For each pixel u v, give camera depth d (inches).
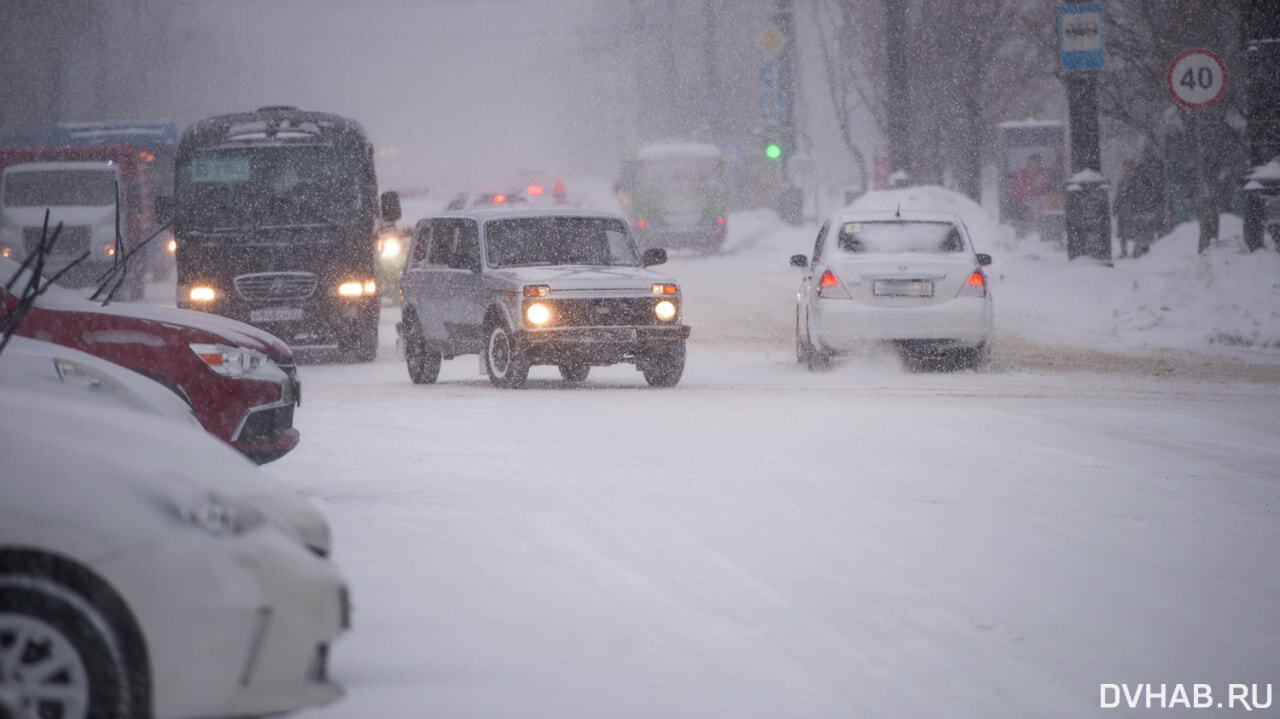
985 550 1021.8
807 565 970.7
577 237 2357.3
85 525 598.5
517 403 1987.0
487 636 799.1
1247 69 3358.8
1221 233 4443.9
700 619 836.0
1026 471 1376.7
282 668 630.5
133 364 1248.8
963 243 2561.5
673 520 1123.9
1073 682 731.4
